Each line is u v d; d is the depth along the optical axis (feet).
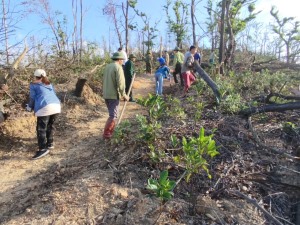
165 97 28.96
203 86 25.09
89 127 21.67
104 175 13.03
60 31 49.44
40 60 28.45
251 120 18.84
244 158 14.53
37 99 16.85
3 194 13.21
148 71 58.75
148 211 10.75
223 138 15.92
